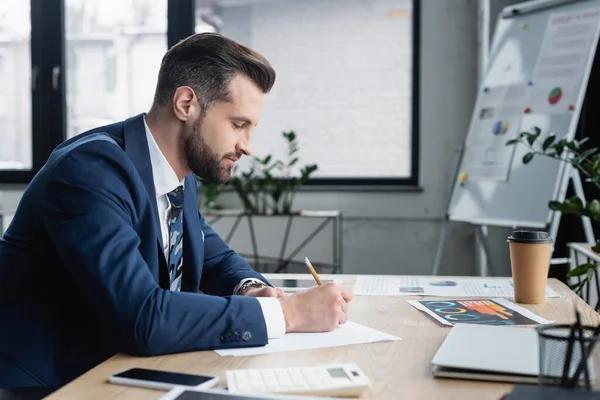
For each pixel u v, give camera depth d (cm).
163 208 127
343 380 77
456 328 100
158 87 123
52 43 408
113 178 108
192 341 96
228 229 368
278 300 107
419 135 379
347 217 387
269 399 69
